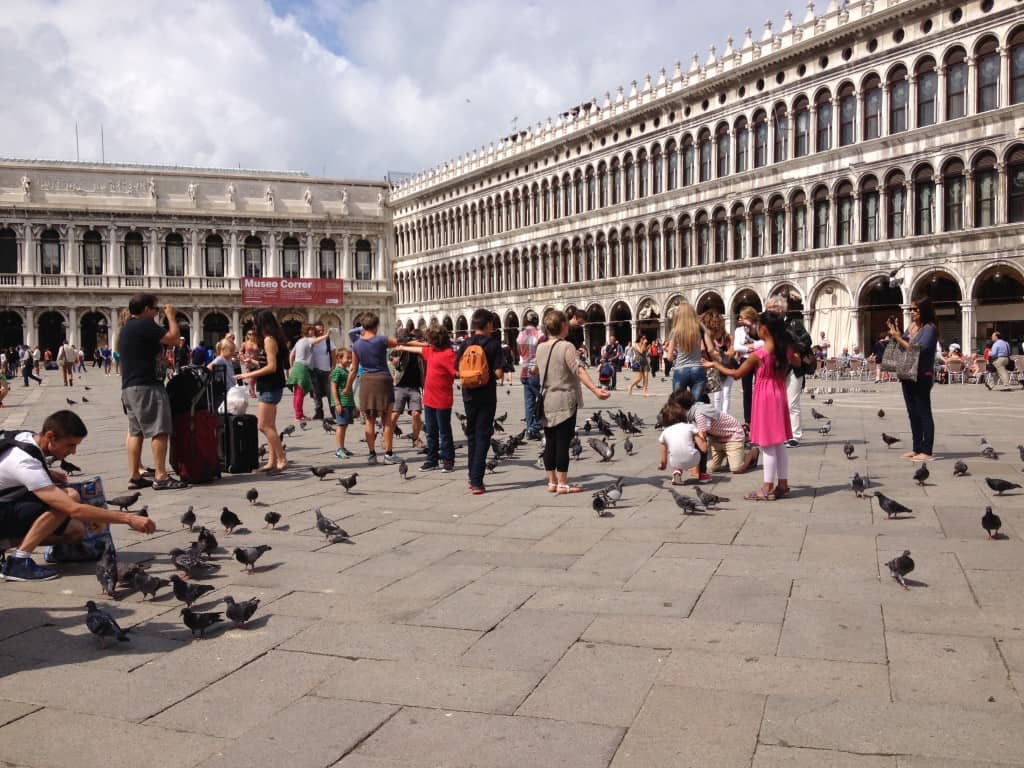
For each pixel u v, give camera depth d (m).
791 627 6.27
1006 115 39.78
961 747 4.45
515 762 4.44
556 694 5.25
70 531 8.39
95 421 25.17
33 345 86.75
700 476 12.38
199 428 13.23
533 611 6.82
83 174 88.50
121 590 7.60
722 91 54.91
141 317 12.52
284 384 14.40
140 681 5.61
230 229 92.94
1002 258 40.25
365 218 97.50
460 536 9.50
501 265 78.44
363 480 13.50
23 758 4.60
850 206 47.38
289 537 9.62
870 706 4.95
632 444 15.81
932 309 13.66
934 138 42.75
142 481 12.89
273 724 4.95
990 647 5.77
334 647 6.15
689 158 57.97
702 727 4.76
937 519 9.50
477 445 12.04
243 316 94.06
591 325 67.62
